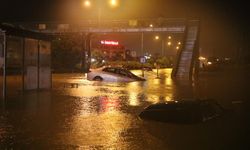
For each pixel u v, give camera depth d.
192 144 11.66
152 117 15.88
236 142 12.00
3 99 22.39
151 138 12.39
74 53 70.31
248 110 18.92
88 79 40.62
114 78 39.12
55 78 44.94
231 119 16.20
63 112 17.53
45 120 15.39
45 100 22.12
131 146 11.29
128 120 15.57
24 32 24.88
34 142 11.60
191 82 41.16
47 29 71.19
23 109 18.41
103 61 90.50
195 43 56.22
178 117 15.37
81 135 12.64
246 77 52.53
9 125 14.26
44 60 28.19
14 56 55.06
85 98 23.33
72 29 69.62
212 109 16.67
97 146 11.23
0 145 11.20
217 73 65.19
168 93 27.56
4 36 22.92
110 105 20.17
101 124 14.65
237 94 27.81
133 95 25.52
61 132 13.07
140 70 77.19
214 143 11.87
